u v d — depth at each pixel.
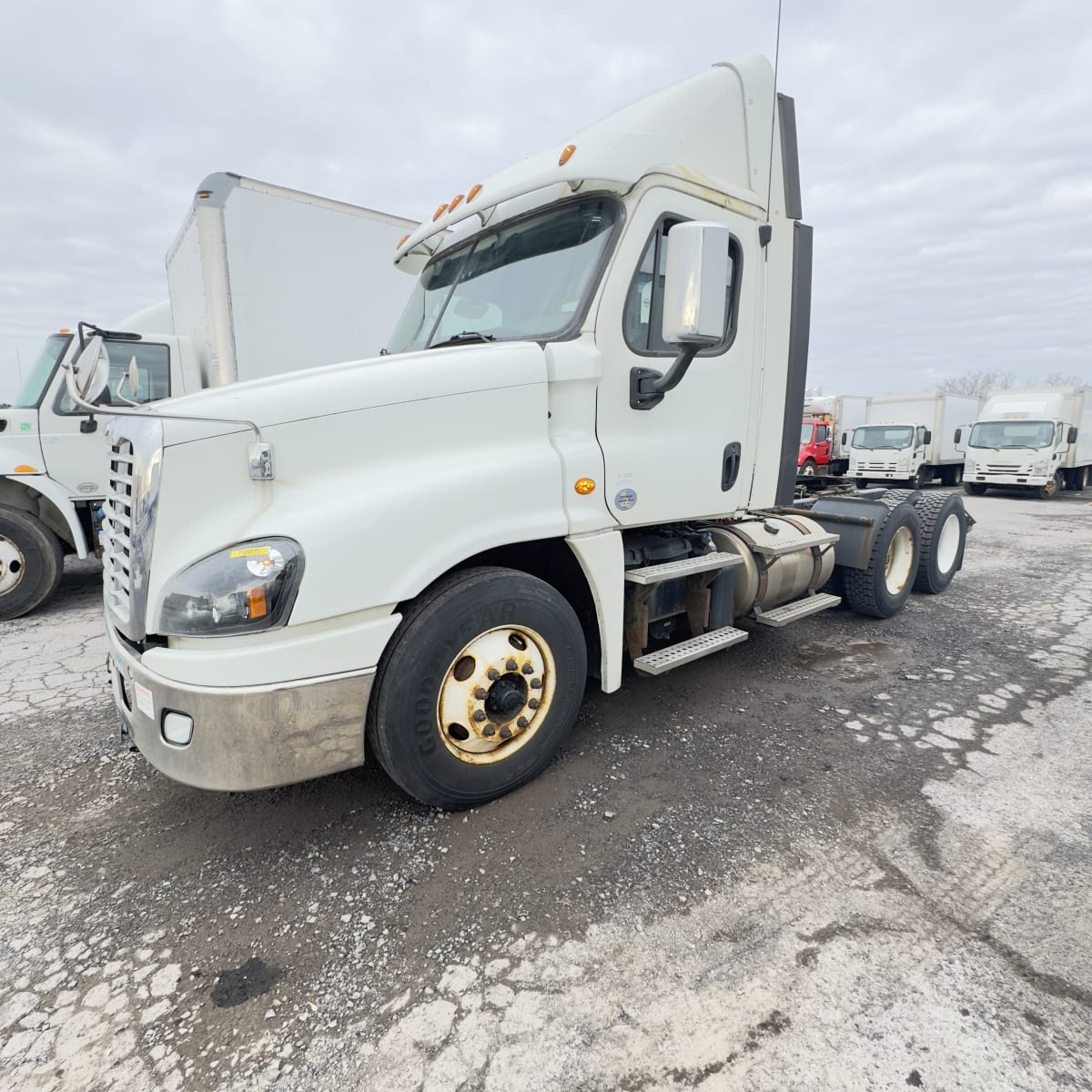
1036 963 1.97
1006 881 2.34
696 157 3.23
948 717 3.72
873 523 5.24
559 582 3.29
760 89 3.51
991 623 5.59
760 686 4.17
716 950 2.04
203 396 2.54
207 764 2.21
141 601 2.29
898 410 24.72
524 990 1.90
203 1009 1.85
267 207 6.39
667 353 3.17
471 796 2.73
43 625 5.62
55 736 3.52
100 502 6.23
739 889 2.31
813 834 2.63
